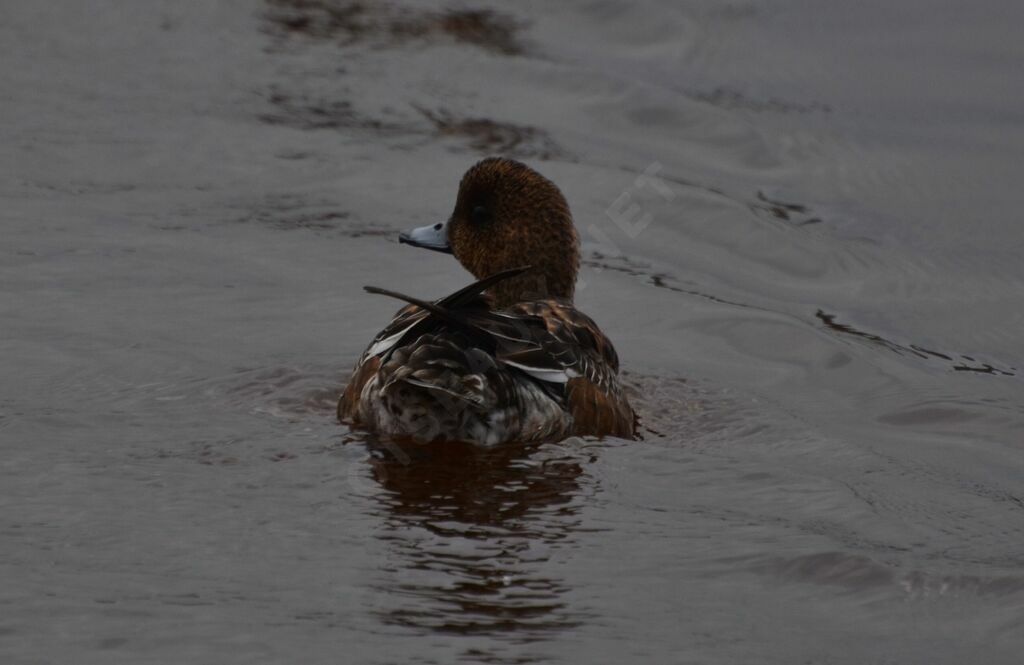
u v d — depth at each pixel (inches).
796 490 386.3
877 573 335.9
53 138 684.7
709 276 596.4
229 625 295.7
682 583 327.0
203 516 347.3
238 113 736.3
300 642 290.4
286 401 430.9
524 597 315.0
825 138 753.6
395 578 319.6
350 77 797.2
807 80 832.3
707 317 542.0
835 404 474.6
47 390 432.1
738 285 589.0
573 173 689.6
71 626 293.0
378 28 872.9
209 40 831.1
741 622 310.5
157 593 308.0
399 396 390.0
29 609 299.3
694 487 384.8
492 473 379.9
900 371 504.7
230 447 391.2
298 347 481.7
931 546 357.1
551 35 880.9
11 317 491.5
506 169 485.7
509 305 486.6
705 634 304.3
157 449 389.4
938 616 318.3
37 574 314.3
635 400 456.8
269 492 362.6
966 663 297.9
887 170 720.3
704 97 795.4
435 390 373.7
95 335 480.1
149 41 822.5
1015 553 354.9
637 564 334.6
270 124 725.9
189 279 539.5
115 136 693.9
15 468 371.9
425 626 299.7
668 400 459.2
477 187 487.5
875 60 864.3
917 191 698.8
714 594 322.7
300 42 842.8
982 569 341.4
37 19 837.8
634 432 426.9
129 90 753.6
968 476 414.6
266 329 497.0
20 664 278.5
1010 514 383.6
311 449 390.6
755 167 723.4
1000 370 518.9
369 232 606.2
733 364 502.9
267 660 283.1
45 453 383.2
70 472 370.6
